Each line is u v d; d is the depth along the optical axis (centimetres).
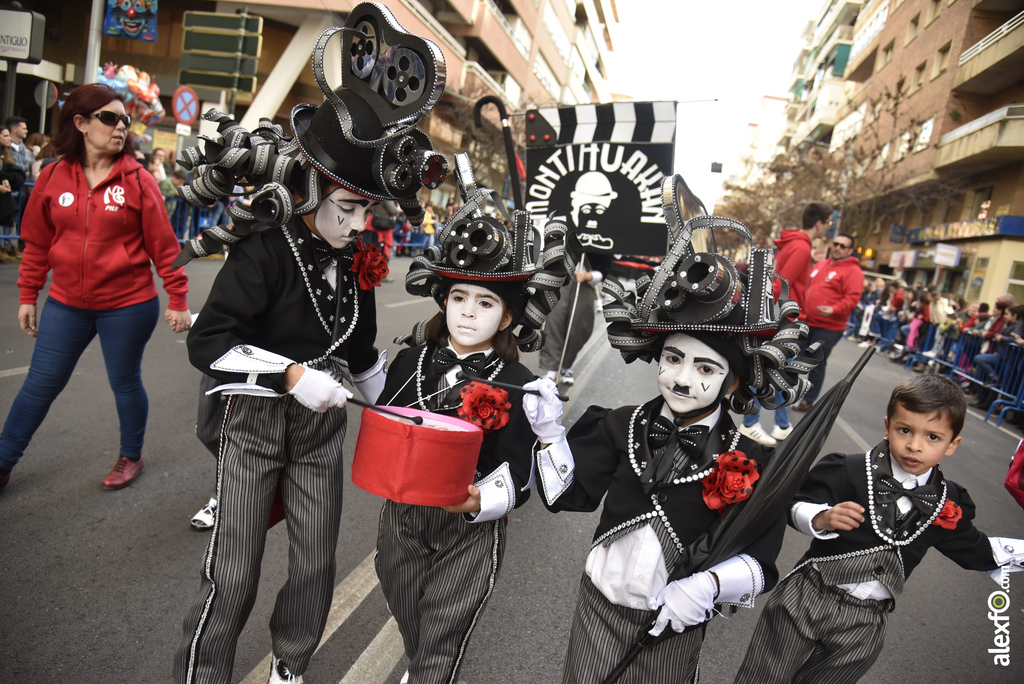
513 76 3120
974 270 2225
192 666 203
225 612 207
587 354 941
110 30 1412
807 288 621
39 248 329
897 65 3192
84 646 252
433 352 235
